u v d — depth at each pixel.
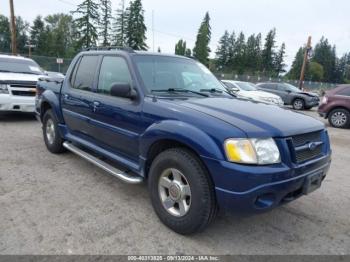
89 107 4.35
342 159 6.68
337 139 9.14
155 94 3.61
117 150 4.03
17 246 2.88
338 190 4.72
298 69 95.38
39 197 3.91
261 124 2.92
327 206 4.11
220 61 87.25
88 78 4.59
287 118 3.24
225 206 2.78
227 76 41.34
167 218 3.23
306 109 18.55
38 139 6.72
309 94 18.14
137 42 49.03
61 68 31.69
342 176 5.45
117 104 3.82
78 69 4.92
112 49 4.37
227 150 2.71
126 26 49.81
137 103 3.58
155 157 3.49
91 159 4.36
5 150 5.79
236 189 2.69
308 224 3.59
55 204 3.74
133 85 3.71
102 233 3.16
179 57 4.49
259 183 2.66
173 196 3.15
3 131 7.34
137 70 3.78
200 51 72.50
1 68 8.92
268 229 3.42
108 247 2.93
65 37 77.88
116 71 4.06
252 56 86.94
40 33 75.06
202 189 2.88
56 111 5.25
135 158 3.73
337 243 3.22
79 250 2.87
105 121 4.06
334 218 3.77
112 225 3.32
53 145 5.56
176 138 3.00
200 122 2.93
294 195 3.03
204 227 3.02
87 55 4.82
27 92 8.11
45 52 74.31
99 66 4.41
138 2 48.56
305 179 2.99
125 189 4.27
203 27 72.12
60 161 5.31
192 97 3.69
